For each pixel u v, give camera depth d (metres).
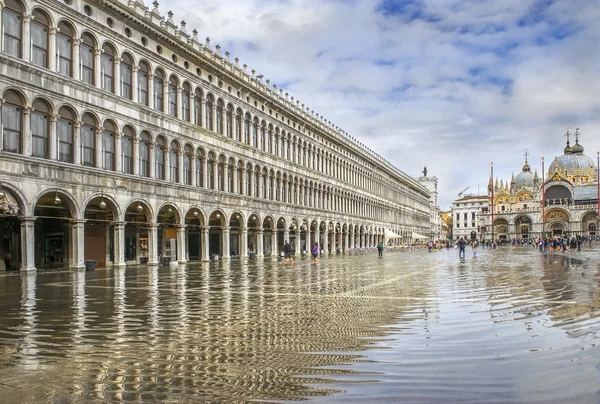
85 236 37.47
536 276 25.78
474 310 14.30
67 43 32.72
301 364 8.64
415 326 11.95
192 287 21.67
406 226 132.75
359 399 6.81
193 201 44.56
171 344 10.26
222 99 50.47
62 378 7.91
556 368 8.16
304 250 69.94
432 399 6.77
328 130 79.44
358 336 10.88
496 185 184.75
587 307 14.47
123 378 7.91
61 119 31.88
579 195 154.75
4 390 7.32
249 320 13.05
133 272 31.91
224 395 7.06
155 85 41.06
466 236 197.88
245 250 53.16
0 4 28.11
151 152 39.81
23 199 28.75
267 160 58.94
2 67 27.84
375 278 26.11
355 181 93.06
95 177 33.88
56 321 12.95
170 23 42.62
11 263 36.28
